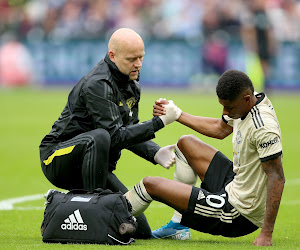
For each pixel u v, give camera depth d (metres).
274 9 108.25
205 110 70.94
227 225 18.34
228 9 105.38
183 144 19.86
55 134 20.61
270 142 17.31
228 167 19.41
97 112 19.66
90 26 115.06
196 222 18.44
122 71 20.09
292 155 49.50
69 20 115.69
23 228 22.17
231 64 103.38
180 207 18.39
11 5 118.25
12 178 38.09
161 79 107.75
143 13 116.56
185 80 106.62
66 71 110.31
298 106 88.06
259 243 17.64
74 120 20.31
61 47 110.00
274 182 17.33
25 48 111.81
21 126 66.69
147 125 19.77
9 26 115.69
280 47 102.75
